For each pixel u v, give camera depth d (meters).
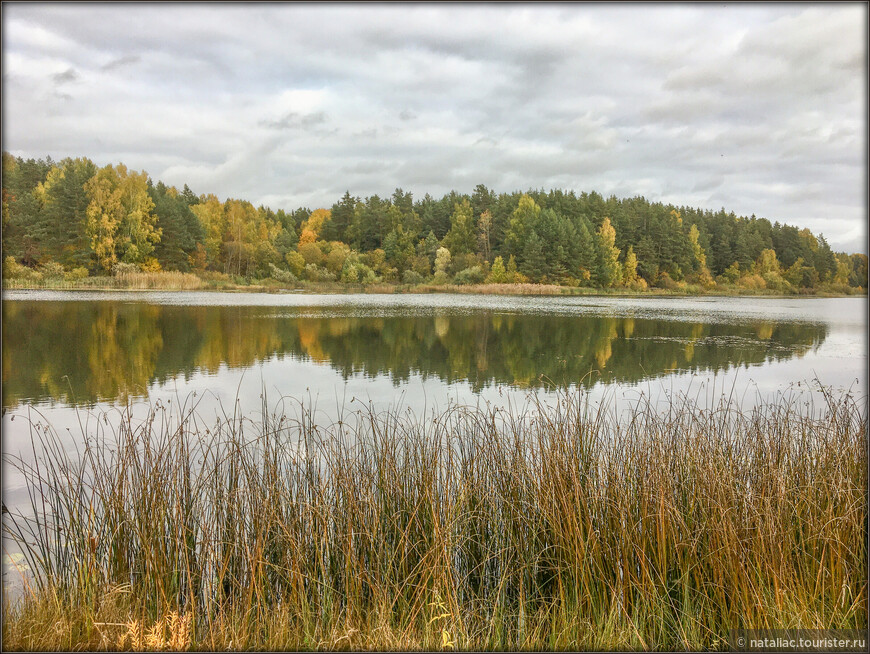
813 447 6.21
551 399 12.52
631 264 92.69
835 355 20.94
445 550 4.50
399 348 21.64
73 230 59.47
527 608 4.72
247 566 4.66
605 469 5.57
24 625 4.03
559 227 83.81
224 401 12.60
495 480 5.64
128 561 4.84
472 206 108.81
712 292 91.12
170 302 39.75
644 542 4.75
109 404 12.42
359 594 4.49
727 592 4.52
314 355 19.70
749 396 12.58
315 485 5.43
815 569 4.79
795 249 101.38
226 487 5.44
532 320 33.47
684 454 5.82
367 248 103.12
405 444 6.19
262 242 83.94
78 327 25.02
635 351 21.78
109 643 3.95
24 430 9.88
